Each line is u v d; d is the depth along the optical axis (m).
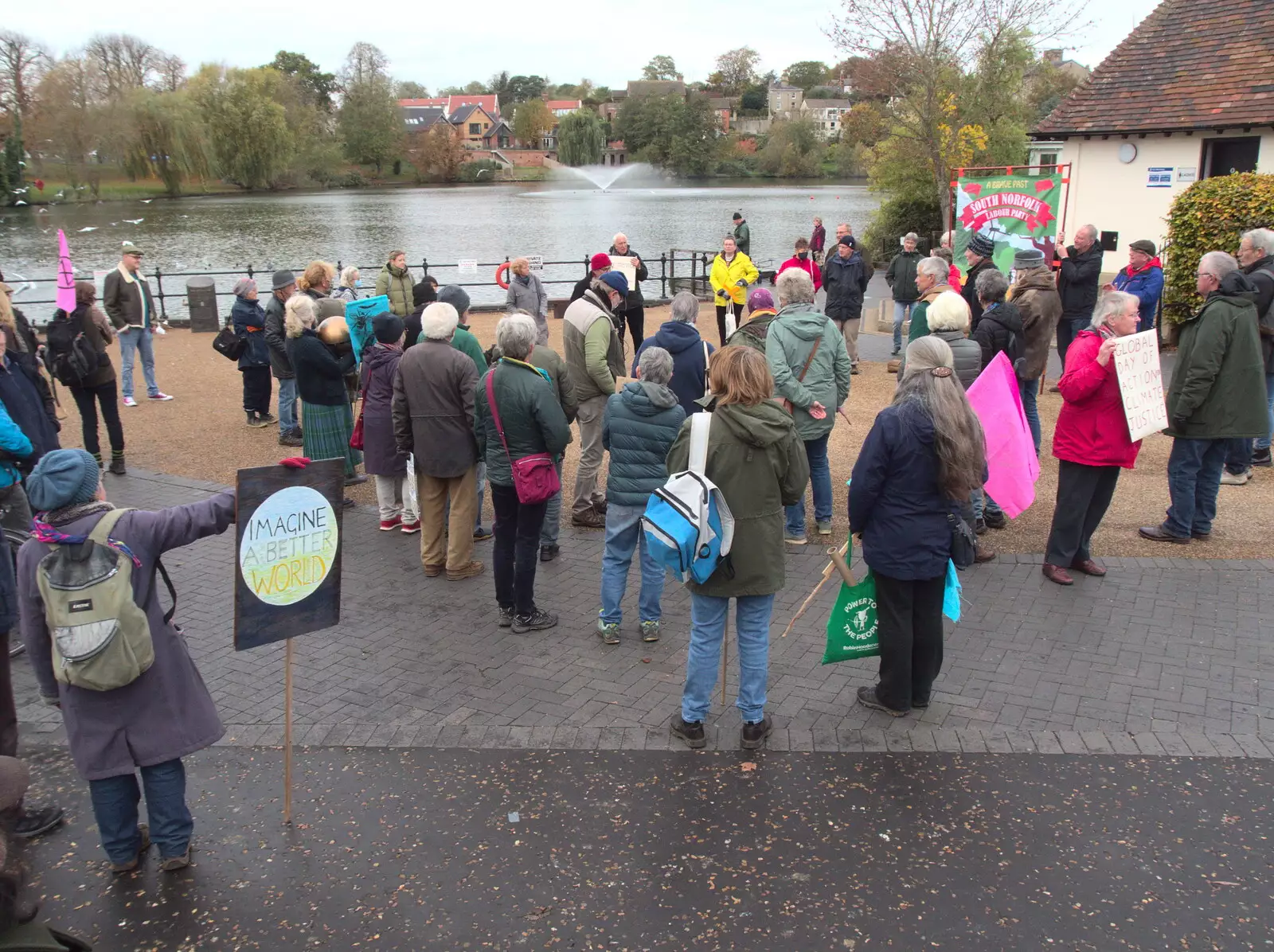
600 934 3.14
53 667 3.14
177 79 74.31
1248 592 5.70
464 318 6.87
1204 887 3.31
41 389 5.46
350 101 100.38
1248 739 4.18
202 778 4.04
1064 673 4.79
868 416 10.21
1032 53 23.19
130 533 3.12
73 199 59.91
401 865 3.49
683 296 6.41
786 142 108.31
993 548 6.48
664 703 4.62
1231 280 5.99
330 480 3.57
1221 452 6.41
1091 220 17.64
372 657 5.14
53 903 3.32
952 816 3.72
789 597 5.80
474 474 6.13
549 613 5.61
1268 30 16.28
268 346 9.35
